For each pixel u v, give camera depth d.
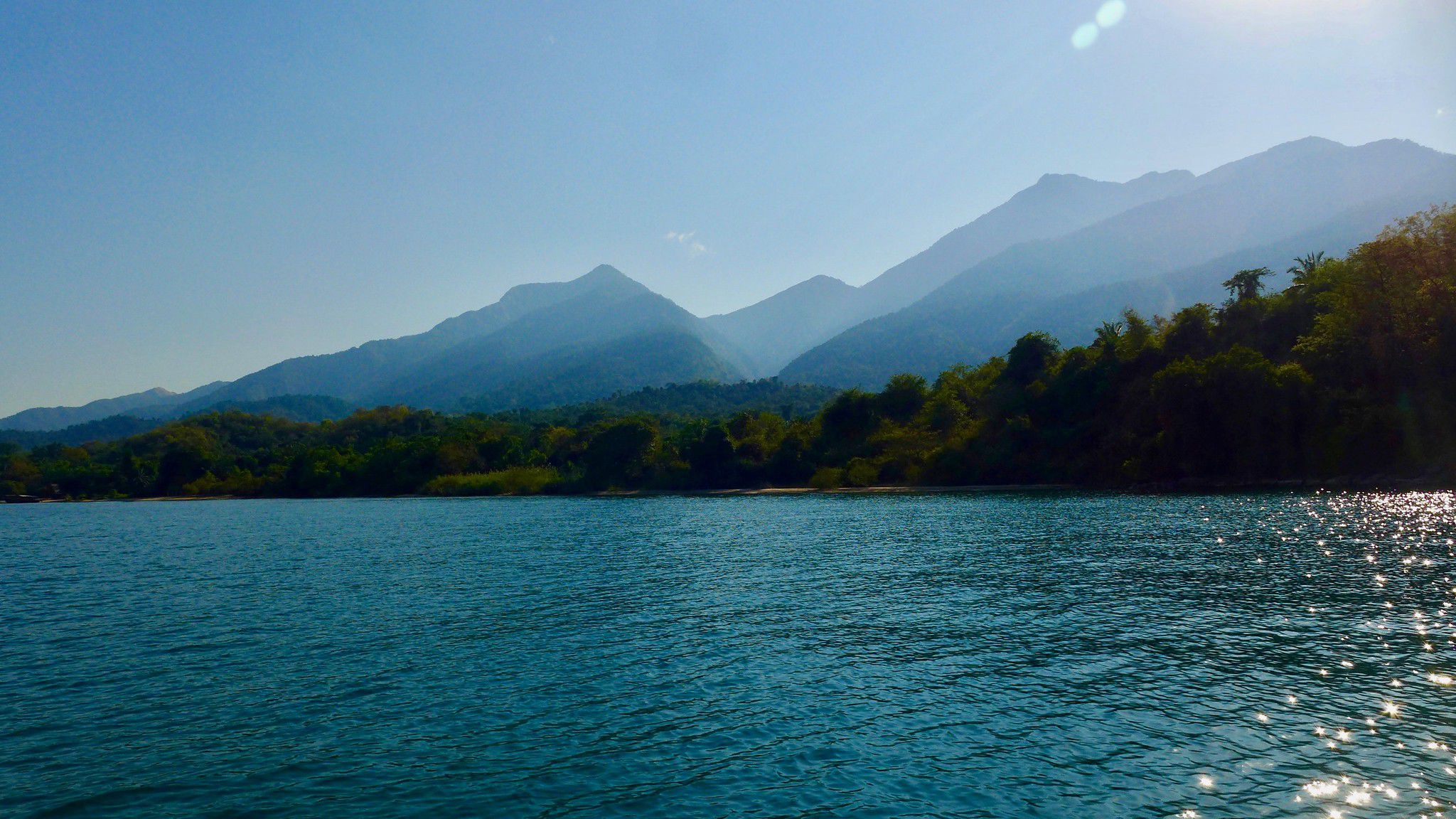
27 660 25.48
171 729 18.72
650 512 97.88
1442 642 23.25
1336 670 20.88
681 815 13.84
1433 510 59.47
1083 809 13.70
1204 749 16.06
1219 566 38.22
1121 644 24.38
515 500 142.88
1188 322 108.06
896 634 26.69
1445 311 81.56
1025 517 68.44
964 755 16.16
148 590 40.53
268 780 15.72
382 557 53.72
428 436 197.00
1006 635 26.12
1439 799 13.66
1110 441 105.75
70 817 14.36
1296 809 13.48
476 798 14.68
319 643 27.19
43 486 196.00
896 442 131.00
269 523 95.38
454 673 22.94
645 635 27.48
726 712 19.09
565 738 17.61
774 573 41.38
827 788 14.80
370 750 17.14
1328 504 67.31
